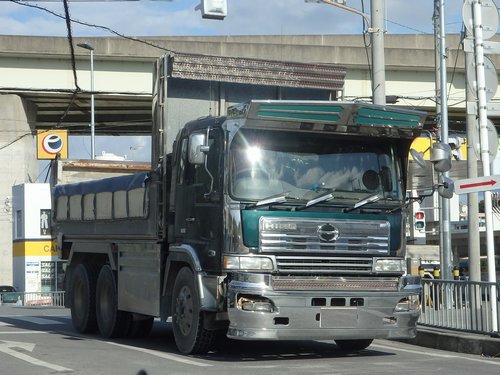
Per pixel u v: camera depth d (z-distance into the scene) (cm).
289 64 1620
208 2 1875
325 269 1331
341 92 1667
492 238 1738
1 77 5628
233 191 1316
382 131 1394
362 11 2348
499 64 5462
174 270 1479
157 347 1594
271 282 1298
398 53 5588
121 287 1673
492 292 1631
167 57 1534
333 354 1499
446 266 2372
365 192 1389
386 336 1366
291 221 1319
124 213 1634
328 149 1380
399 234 1408
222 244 1318
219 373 1220
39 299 5262
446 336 1656
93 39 5544
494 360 1458
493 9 1823
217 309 1323
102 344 1645
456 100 5559
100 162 4647
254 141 1336
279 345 1628
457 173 4031
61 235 1973
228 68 1571
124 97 5762
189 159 1386
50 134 6369
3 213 6109
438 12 2517
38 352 1486
